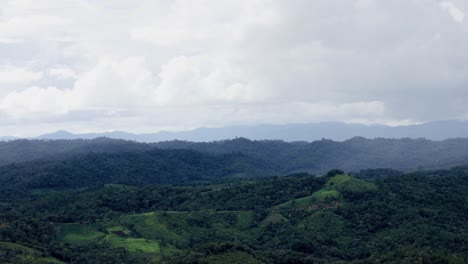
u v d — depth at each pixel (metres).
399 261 186.75
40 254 197.88
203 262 190.25
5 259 178.88
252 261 189.50
